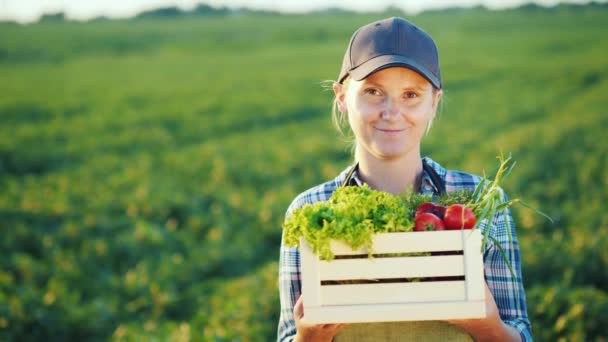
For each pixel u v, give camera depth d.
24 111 25.45
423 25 70.06
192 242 9.59
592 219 9.06
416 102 2.12
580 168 13.07
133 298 7.56
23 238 9.36
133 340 6.05
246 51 54.56
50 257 8.76
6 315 6.45
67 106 26.64
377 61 2.06
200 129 21.53
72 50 53.06
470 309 1.85
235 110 25.53
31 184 13.12
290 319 2.31
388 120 2.09
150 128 21.53
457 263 1.88
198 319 6.30
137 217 10.74
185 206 11.19
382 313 1.86
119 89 32.38
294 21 78.81
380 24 2.16
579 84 30.17
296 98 28.64
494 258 2.24
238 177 13.84
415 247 1.89
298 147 16.80
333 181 2.43
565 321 5.40
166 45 57.62
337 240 1.89
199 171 14.38
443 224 1.94
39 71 41.38
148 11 91.38
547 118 21.25
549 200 11.20
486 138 17.80
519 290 2.24
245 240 9.55
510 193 11.38
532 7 81.19
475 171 13.34
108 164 15.59
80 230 9.74
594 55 40.72
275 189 12.88
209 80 36.09
